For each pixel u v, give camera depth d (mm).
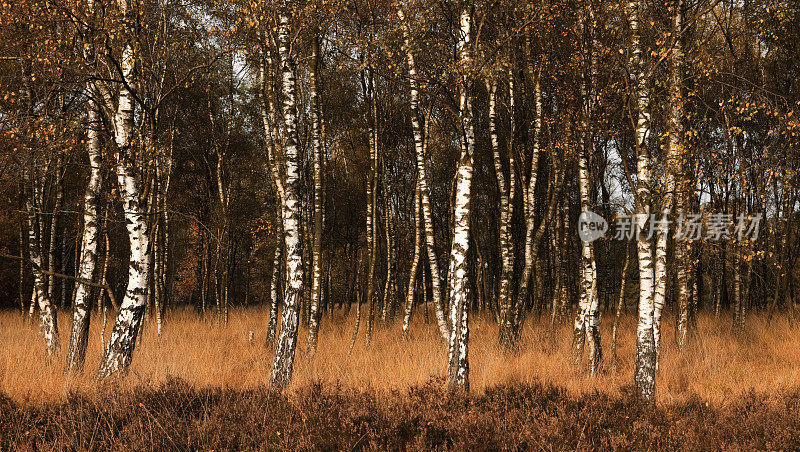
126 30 7480
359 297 11680
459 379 6594
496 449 4512
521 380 7352
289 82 7613
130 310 7375
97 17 7328
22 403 5883
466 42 7281
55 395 6438
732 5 10938
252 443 4789
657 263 9766
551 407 5809
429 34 8648
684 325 11992
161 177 14664
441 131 17172
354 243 24422
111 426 5070
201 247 20359
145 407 5332
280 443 4609
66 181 14781
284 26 7742
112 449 4527
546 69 11953
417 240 13484
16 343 10000
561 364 8945
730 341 12203
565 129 11461
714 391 7344
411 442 4652
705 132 11289
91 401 5828
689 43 7809
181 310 23359
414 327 15984
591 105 10344
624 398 6250
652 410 5824
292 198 7418
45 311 9570
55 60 7641
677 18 8836
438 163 20562
